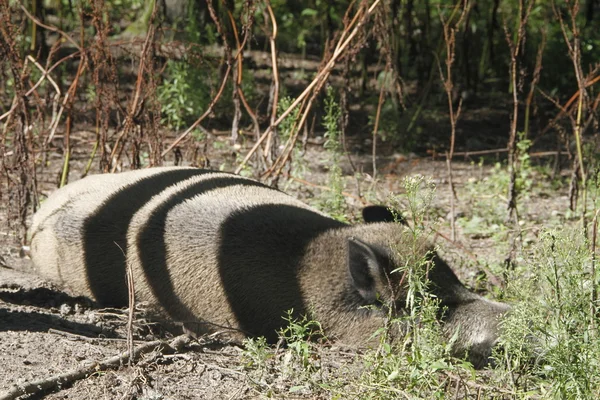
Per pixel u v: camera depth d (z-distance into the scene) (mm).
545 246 6895
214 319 8898
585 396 6094
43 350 7480
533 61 21062
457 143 17922
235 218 9070
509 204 11805
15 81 10727
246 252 8836
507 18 23078
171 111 16203
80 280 9555
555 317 6598
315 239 8836
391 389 6387
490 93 21875
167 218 9227
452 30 12398
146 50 11344
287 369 7328
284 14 25078
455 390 7012
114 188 9898
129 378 7121
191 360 7590
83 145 15688
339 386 6809
